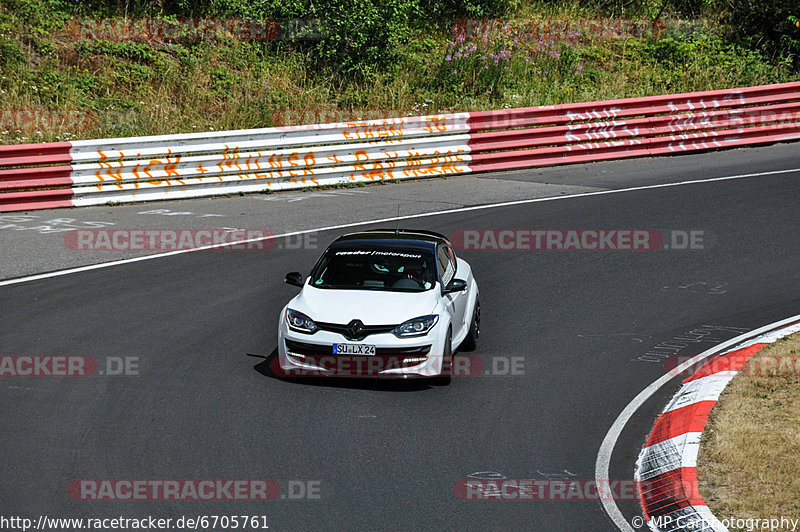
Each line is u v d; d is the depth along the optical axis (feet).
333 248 101.91
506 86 261.03
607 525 63.21
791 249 145.07
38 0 253.03
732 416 81.41
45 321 107.34
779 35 296.51
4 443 73.82
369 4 258.37
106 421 79.20
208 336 103.86
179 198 183.32
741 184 191.62
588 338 107.34
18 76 224.12
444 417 83.25
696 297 123.03
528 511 65.05
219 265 134.72
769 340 103.71
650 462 73.97
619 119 224.53
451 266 105.29
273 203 180.34
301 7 263.90
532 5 310.65
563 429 81.10
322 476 69.92
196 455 73.10
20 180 168.35
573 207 174.70
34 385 87.20
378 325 88.99
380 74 258.37
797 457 72.13
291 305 93.15
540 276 132.87
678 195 183.11
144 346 99.71
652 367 97.60
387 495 66.95
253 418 81.20
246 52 257.55
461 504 65.87
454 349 95.91
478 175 212.02
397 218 165.27
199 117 226.79
